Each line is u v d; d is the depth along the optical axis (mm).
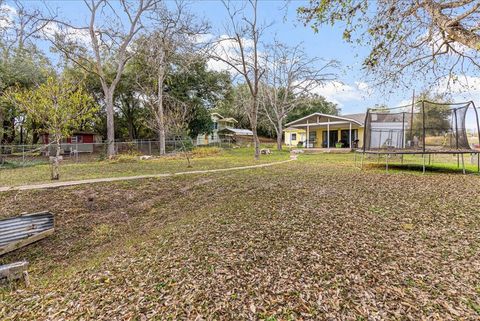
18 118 19531
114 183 7945
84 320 2354
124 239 5051
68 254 4754
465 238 3287
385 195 5395
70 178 8734
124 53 18562
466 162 11562
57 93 8227
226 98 27984
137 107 25703
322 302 2273
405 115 10352
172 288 2684
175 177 8859
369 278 2564
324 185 6621
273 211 4828
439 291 2318
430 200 4902
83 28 16938
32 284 3555
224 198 6395
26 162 14039
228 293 2504
